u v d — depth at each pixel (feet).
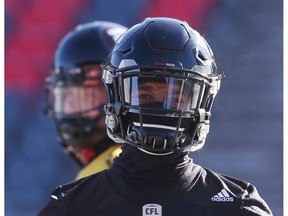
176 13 91.30
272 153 88.58
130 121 23.03
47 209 23.47
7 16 89.30
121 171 23.17
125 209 22.30
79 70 41.11
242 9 92.02
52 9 89.92
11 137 86.74
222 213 22.29
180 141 22.98
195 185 22.82
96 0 90.74
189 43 23.56
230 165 88.02
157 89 22.79
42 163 86.28
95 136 39.58
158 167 22.84
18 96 87.76
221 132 88.53
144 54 23.04
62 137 41.14
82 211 22.80
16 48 88.89
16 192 85.61
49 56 89.15
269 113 89.81
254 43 91.61
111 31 42.88
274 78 90.74
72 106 40.88
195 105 23.16
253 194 23.17
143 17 91.09
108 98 24.45
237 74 89.71
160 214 22.12
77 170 86.17
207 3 91.91
